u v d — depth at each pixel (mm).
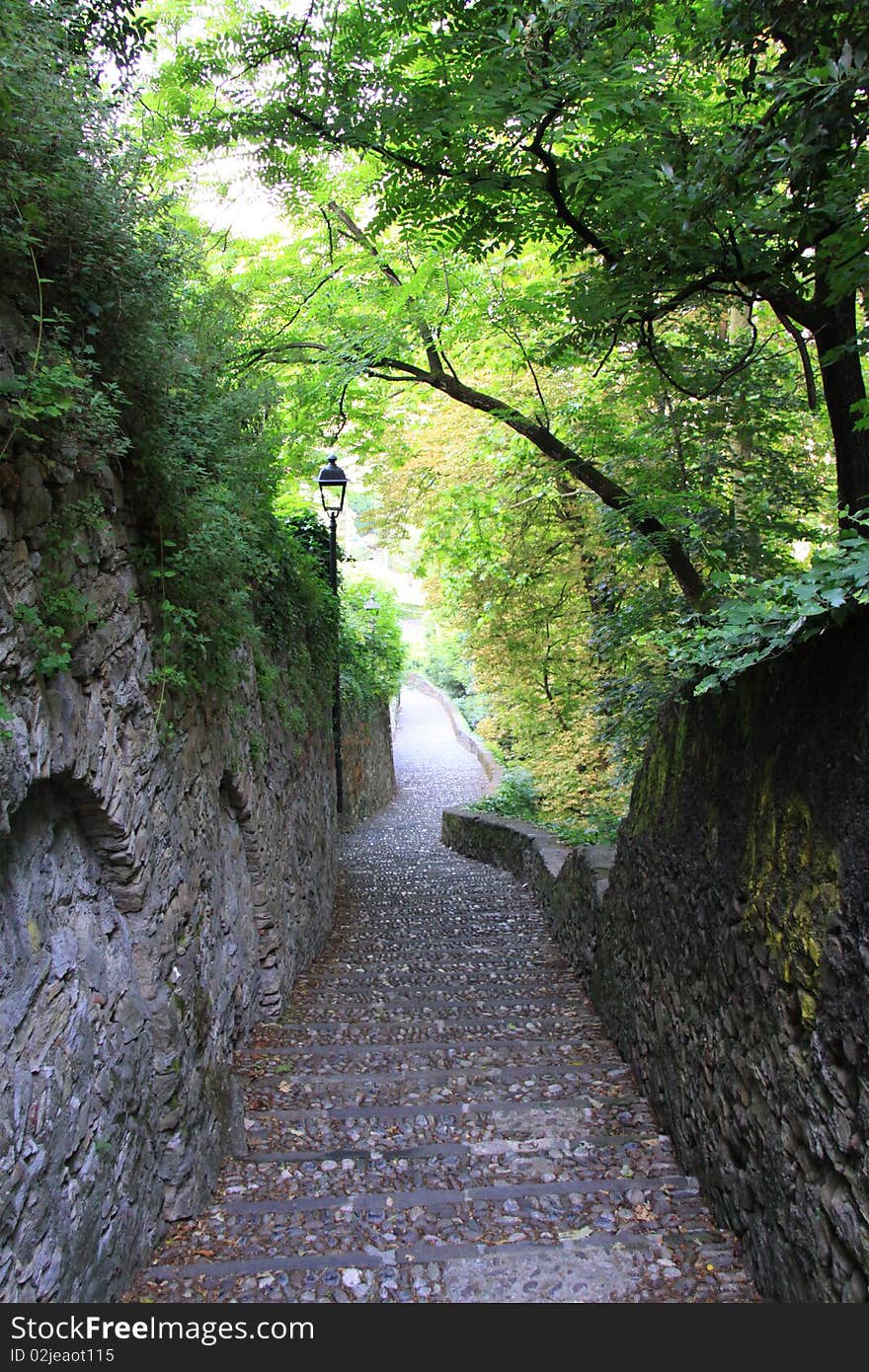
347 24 3986
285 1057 4488
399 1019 5207
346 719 13867
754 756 2873
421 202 4504
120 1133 2600
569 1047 4688
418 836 14992
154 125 4480
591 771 11141
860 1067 2072
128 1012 2754
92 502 2490
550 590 10891
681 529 6742
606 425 7281
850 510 4258
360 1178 3309
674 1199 3154
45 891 2283
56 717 2242
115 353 2740
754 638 2490
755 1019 2732
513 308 6172
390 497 11641
